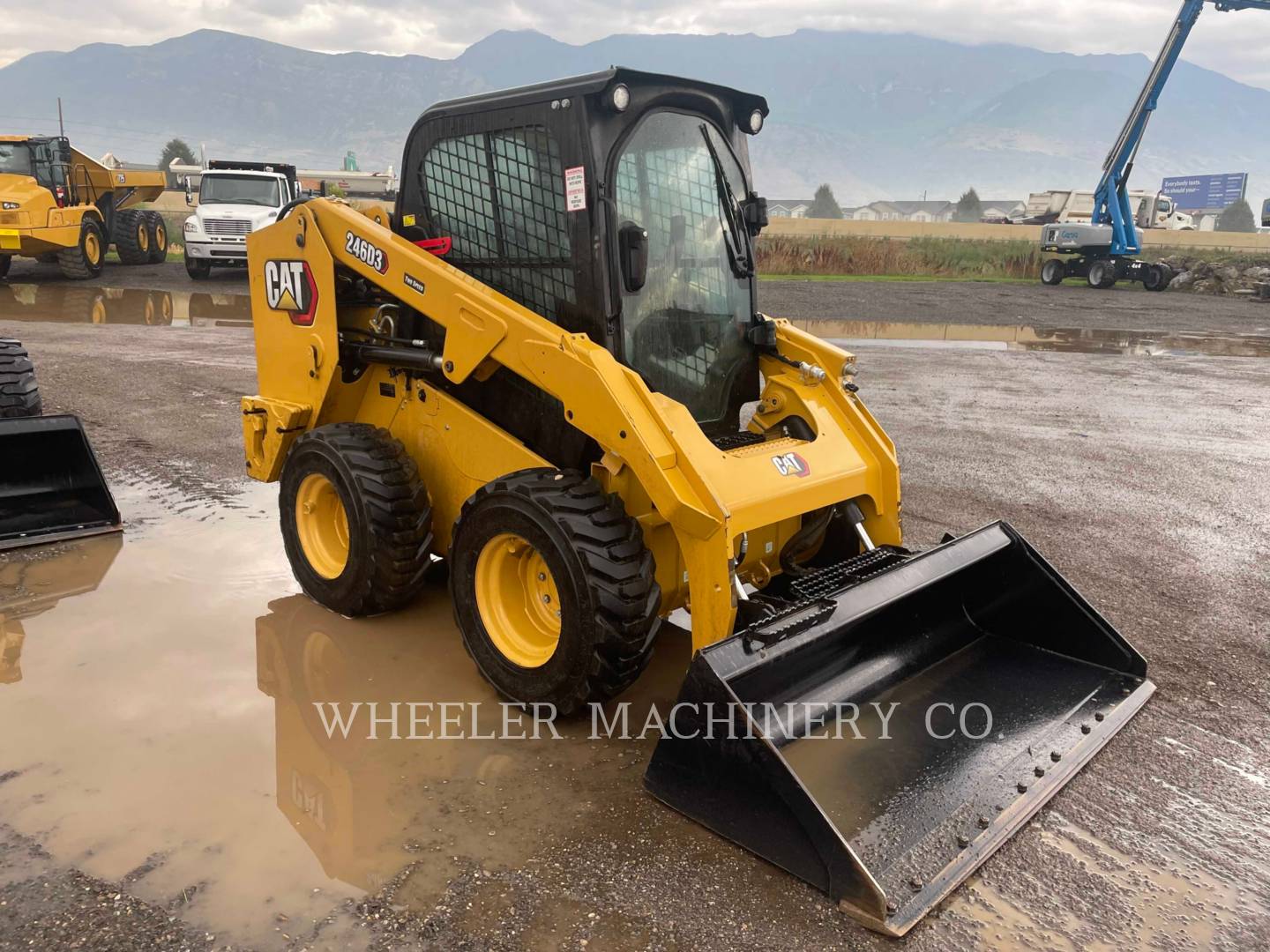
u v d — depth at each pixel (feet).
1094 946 7.94
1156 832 9.48
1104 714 11.25
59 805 9.15
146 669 11.93
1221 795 10.14
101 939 7.50
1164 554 17.39
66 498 16.62
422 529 12.90
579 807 9.49
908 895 8.15
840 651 11.23
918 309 62.13
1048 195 119.55
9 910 7.77
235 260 58.65
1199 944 8.02
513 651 11.27
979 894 8.50
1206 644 13.76
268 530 16.94
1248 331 53.57
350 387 14.15
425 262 12.12
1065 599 12.19
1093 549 17.54
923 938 7.93
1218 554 17.48
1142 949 7.93
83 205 58.85
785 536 12.50
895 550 12.01
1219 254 100.27
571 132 10.85
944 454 24.03
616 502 10.48
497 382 12.42
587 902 8.16
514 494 10.60
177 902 7.94
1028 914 8.28
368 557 12.68
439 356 12.53
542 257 11.66
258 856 8.55
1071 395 32.78
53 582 14.44
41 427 16.03
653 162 11.66
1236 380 36.65
